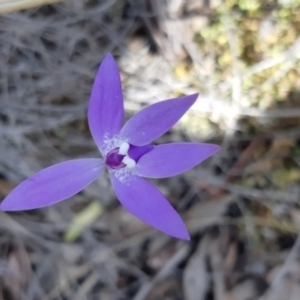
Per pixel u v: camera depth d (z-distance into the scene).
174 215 0.06
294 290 0.10
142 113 0.06
